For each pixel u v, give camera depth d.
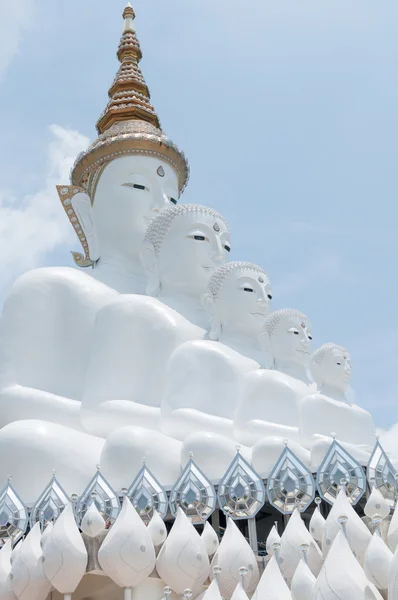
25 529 16.23
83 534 15.03
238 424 18.62
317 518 15.20
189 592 12.66
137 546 14.20
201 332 21.38
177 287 22.31
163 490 16.02
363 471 15.98
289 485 15.68
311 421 18.44
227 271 20.94
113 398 20.30
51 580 14.40
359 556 13.97
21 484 18.11
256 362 20.17
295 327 20.23
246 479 15.85
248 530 16.61
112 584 15.60
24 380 21.72
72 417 20.48
